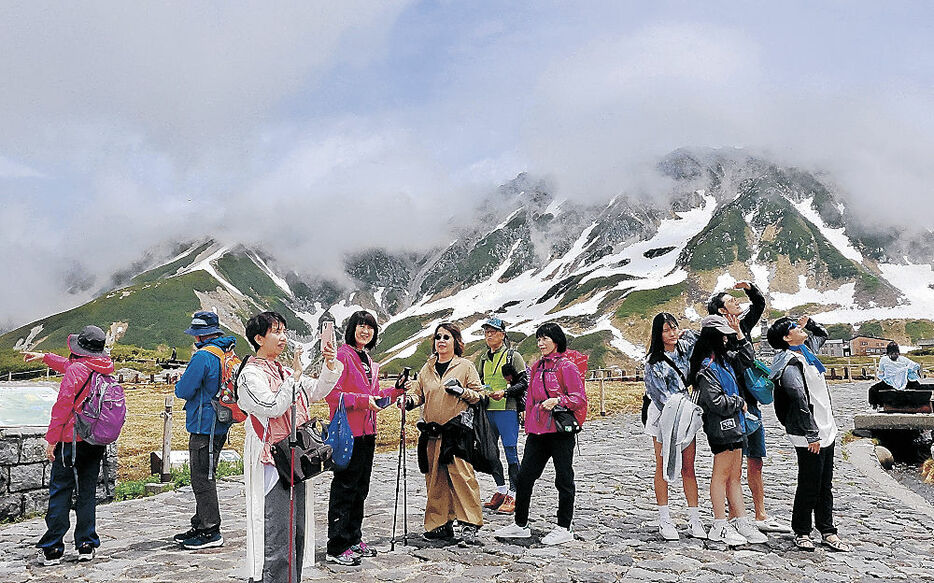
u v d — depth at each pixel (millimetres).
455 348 8070
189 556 7191
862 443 15977
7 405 10352
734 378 7961
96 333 7316
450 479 7941
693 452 8109
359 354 7164
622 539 8023
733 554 7430
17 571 6723
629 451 16828
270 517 5258
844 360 102125
